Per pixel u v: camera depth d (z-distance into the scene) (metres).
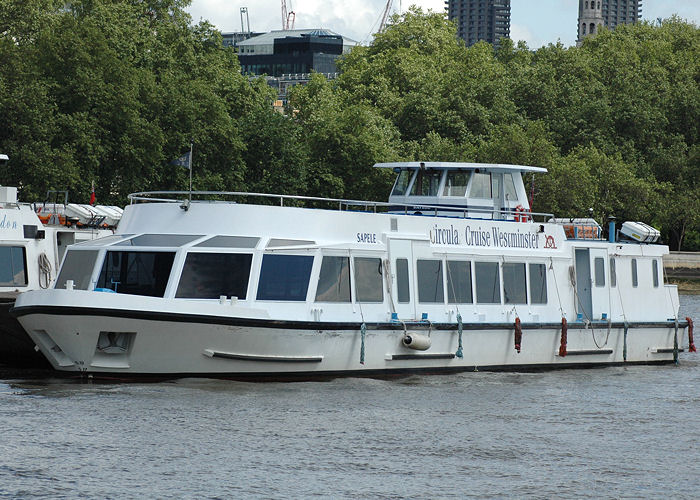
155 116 89.38
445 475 25.62
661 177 133.50
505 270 40.25
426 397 34.44
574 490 24.83
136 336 32.91
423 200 43.72
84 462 25.45
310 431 29.06
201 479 24.55
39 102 78.88
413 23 175.00
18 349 38.69
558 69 156.25
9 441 26.95
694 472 26.53
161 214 35.66
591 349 42.62
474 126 134.50
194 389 33.22
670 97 147.75
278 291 34.34
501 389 36.66
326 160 109.06
